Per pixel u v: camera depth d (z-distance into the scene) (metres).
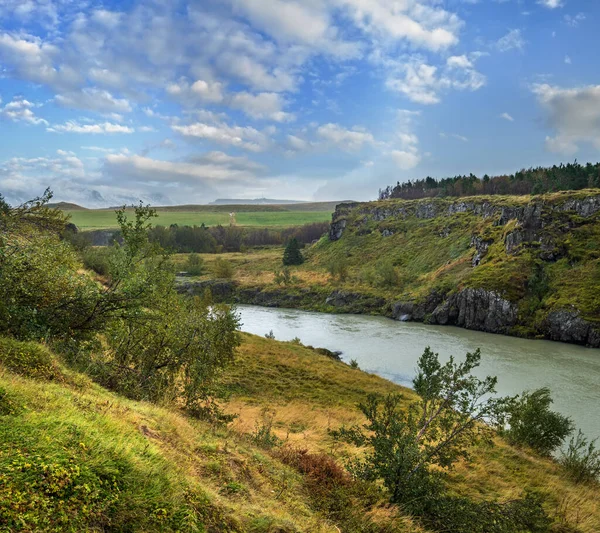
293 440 15.34
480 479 15.20
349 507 8.44
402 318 79.50
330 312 91.25
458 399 10.58
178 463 6.04
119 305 11.84
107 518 3.77
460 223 120.19
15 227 11.22
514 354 50.38
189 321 14.60
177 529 4.19
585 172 136.50
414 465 9.89
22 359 7.57
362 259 126.19
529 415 20.89
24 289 10.14
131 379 11.84
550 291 67.38
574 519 13.09
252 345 39.41
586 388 36.59
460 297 72.50
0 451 3.83
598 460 18.53
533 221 81.12
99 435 4.91
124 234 12.62
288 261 138.62
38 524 3.25
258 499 6.68
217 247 182.00
